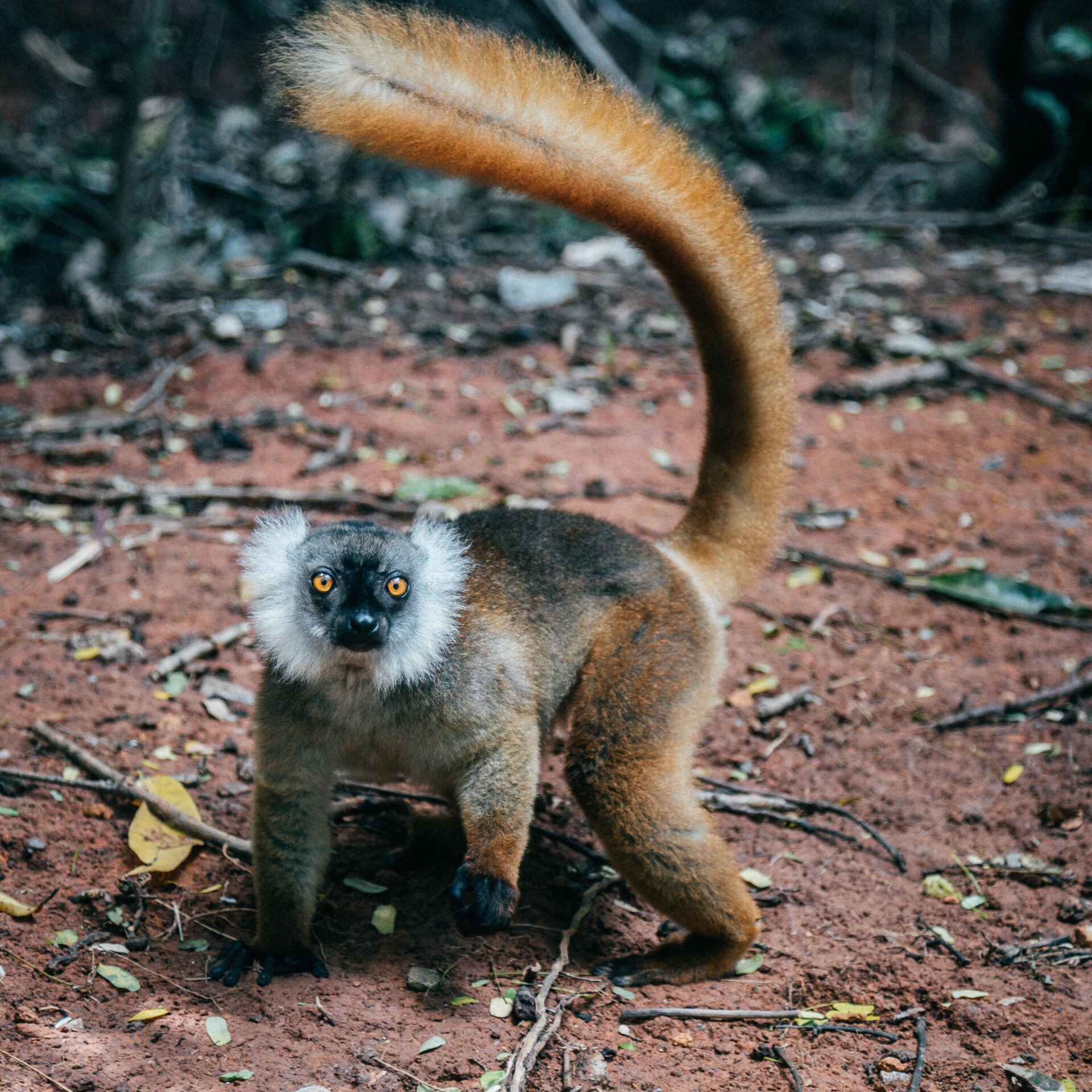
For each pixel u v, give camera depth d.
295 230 4.01
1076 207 4.66
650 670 2.22
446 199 4.42
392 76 2.14
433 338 3.49
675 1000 2.20
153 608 2.54
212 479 2.77
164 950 2.21
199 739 2.39
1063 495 2.83
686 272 2.26
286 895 2.19
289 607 2.18
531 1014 2.17
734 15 5.94
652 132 2.22
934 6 5.91
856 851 2.34
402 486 2.74
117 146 3.59
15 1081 2.09
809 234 4.58
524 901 2.28
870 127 5.44
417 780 2.23
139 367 3.25
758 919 2.22
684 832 2.20
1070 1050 2.17
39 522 2.68
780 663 2.54
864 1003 2.21
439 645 2.17
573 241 4.31
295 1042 2.14
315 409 3.08
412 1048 2.14
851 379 3.30
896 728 2.46
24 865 2.25
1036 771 2.41
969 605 2.62
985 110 5.59
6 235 3.86
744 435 2.30
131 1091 2.09
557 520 2.29
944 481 2.89
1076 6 5.71
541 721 2.24
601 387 3.26
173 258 3.82
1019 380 3.35
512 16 5.11
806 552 2.69
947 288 3.99
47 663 2.45
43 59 4.90
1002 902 2.29
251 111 4.85
